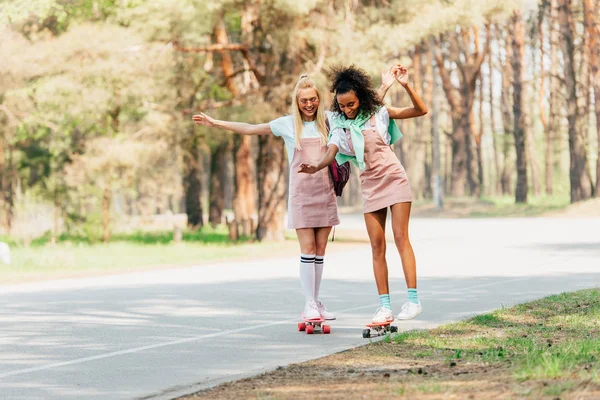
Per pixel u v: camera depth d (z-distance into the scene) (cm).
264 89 3362
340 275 1827
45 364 853
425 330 984
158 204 4116
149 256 2827
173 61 3369
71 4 3866
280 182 3538
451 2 3306
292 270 2055
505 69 7381
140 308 1325
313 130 1042
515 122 6162
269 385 707
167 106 3531
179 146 3725
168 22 3156
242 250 3017
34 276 2134
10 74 3388
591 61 5406
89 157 3531
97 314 1259
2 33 3425
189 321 1162
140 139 3600
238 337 1010
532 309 1122
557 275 1675
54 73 3341
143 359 873
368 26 3297
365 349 878
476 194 7244
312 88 1035
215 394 681
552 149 7362
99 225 3866
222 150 5069
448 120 9306
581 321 1009
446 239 3081
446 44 7269
